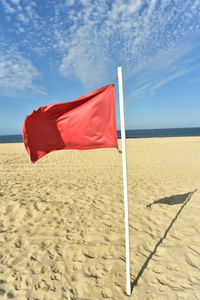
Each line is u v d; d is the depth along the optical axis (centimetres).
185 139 2597
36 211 413
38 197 495
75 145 229
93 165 986
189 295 209
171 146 1783
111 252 281
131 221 376
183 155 1280
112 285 223
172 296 208
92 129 220
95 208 436
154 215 403
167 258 269
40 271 245
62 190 561
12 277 235
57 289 218
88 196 512
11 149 1734
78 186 605
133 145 1941
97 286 221
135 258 269
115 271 245
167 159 1141
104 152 1430
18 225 360
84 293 212
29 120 217
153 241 310
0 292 214
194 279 232
